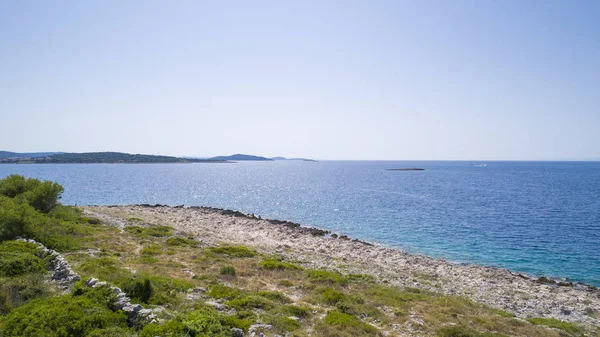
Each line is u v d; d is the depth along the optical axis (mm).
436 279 30875
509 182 167375
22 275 17188
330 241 47375
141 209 69250
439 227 60375
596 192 116188
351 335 15195
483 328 18344
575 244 48188
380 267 34125
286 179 199625
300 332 15000
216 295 18859
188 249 32219
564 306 25234
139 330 12594
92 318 12375
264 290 21547
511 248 46375
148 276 19797
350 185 154000
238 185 153875
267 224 58250
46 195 39000
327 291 21344
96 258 24078
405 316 18766
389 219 68375
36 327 11453
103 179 170625
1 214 24875
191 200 100000
